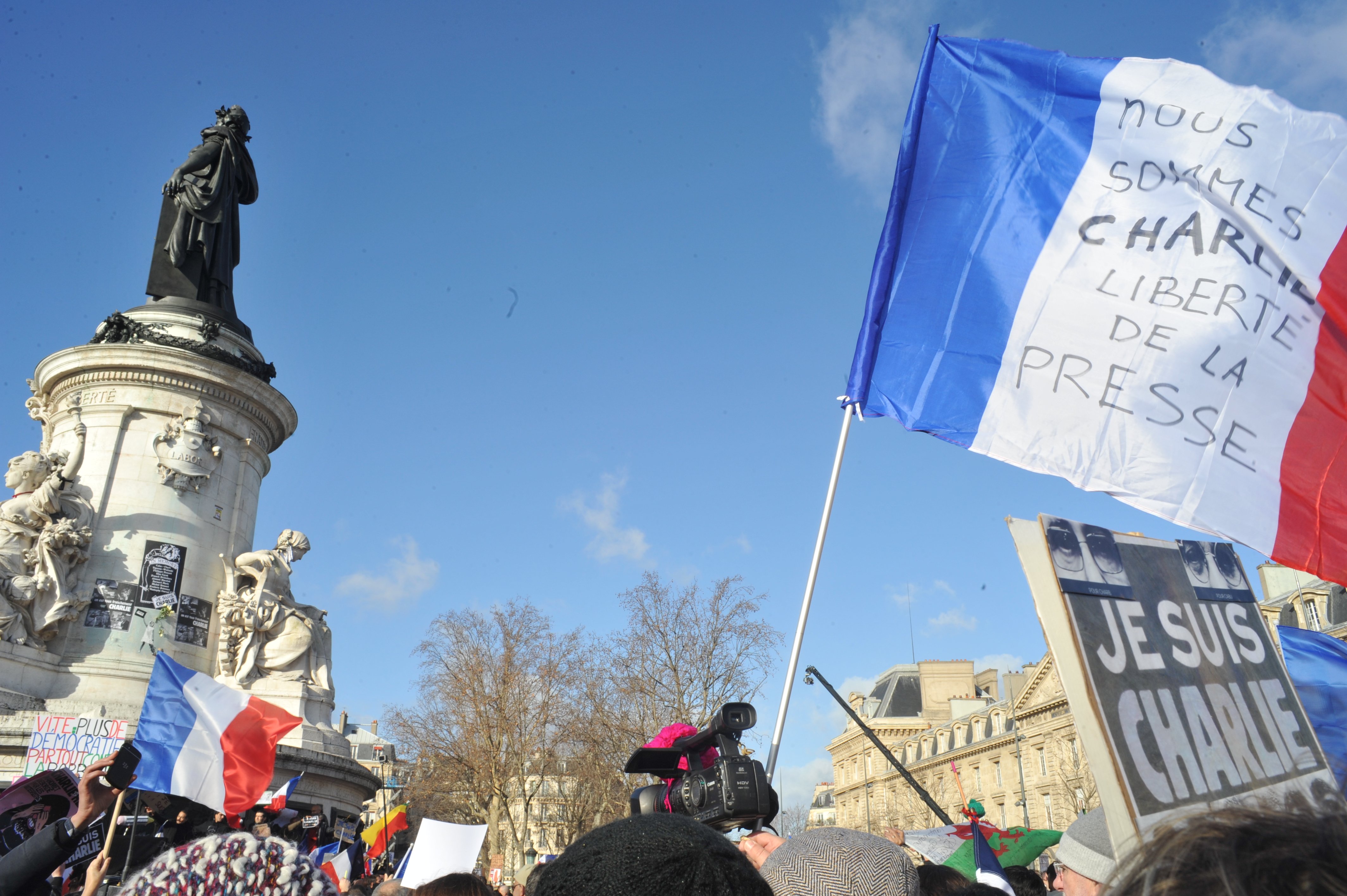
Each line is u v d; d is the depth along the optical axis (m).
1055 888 8.05
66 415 20.17
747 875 1.92
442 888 4.11
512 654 45.22
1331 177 6.02
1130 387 6.21
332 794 19.19
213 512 20.30
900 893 2.73
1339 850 1.17
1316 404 5.87
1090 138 6.63
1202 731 4.34
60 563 18.19
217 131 24.19
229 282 23.62
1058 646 4.25
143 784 7.28
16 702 16.67
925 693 95.44
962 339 6.67
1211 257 6.23
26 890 4.40
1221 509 5.91
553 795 54.44
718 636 42.50
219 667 19.30
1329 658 6.30
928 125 7.11
